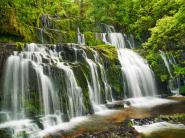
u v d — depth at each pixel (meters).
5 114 11.20
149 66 18.38
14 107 11.70
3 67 11.98
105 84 15.34
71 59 14.83
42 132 10.09
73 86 13.26
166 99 16.00
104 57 16.28
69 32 21.92
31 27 18.52
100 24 27.00
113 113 12.80
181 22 13.82
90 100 13.63
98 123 11.15
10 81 12.09
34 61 13.14
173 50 18.59
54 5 25.84
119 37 24.95
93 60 15.59
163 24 15.10
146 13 24.06
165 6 21.16
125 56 18.66
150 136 9.41
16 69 12.40
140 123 10.80
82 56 15.20
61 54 14.67
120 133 9.73
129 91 16.64
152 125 10.57
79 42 22.25
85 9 30.36
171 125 10.54
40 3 23.22
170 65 18.97
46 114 11.97
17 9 18.06
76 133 9.94
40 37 18.94
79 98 13.23
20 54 12.90
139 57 19.14
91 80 14.43
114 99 15.62
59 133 9.98
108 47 17.75
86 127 10.64
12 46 13.62
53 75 12.69
